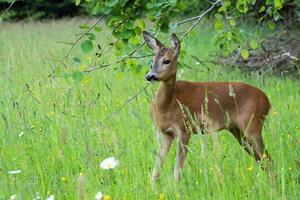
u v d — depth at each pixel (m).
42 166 10.29
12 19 46.03
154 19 12.39
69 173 10.02
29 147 11.12
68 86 17.03
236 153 10.80
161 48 11.33
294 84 18.16
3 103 14.34
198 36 28.88
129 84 18.75
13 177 9.38
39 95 15.56
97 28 12.11
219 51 21.62
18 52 26.78
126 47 12.41
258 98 11.52
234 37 12.82
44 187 9.25
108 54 24.28
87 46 11.75
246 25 28.81
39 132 12.01
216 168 8.37
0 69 22.86
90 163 9.02
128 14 12.17
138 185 8.99
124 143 11.13
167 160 10.73
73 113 13.38
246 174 9.20
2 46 30.11
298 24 23.67
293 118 12.94
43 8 47.78
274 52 20.69
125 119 12.98
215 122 11.40
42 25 41.09
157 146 11.27
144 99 15.07
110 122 12.45
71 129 11.96
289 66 19.66
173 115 11.11
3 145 11.51
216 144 8.61
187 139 11.18
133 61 12.53
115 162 7.63
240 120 11.40
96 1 12.18
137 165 10.07
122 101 15.27
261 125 11.48
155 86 17.05
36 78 19.67
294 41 20.81
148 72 11.75
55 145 11.29
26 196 7.94
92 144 11.30
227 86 11.51
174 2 11.59
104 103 14.90
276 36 22.12
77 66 22.58
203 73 20.27
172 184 8.72
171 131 11.24
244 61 20.67
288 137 11.21
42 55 25.70
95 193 8.48
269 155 10.83
